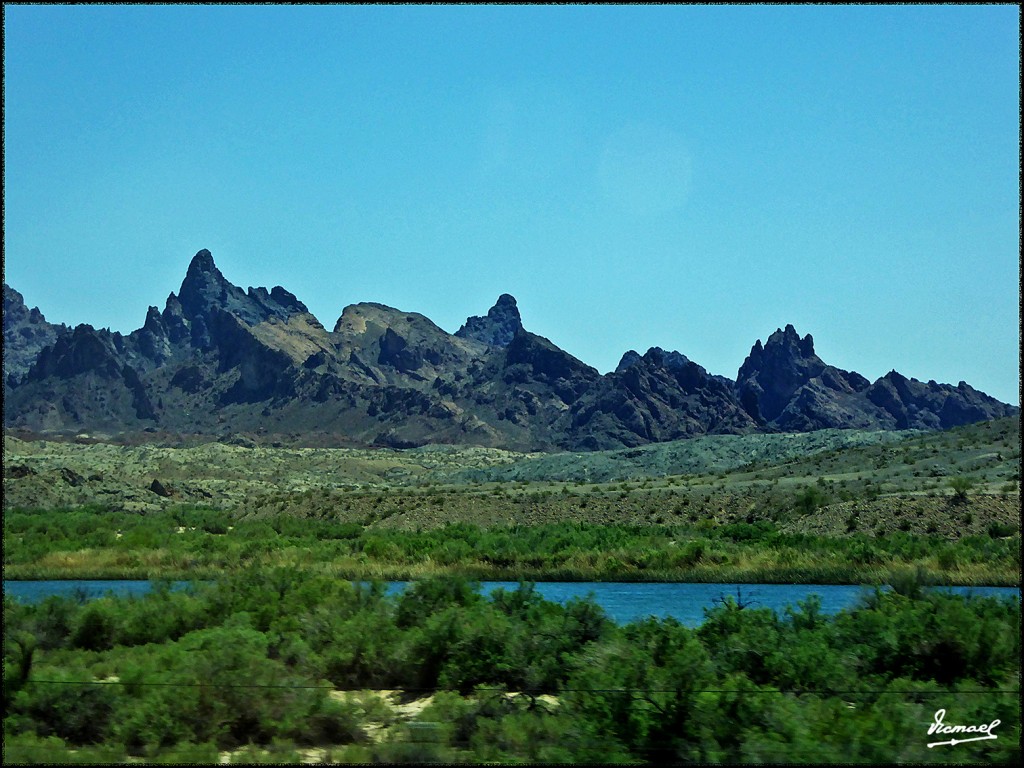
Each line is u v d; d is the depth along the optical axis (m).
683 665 20.30
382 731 20.66
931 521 75.06
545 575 61.25
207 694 19.78
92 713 19.55
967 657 24.22
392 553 65.75
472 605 30.09
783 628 28.05
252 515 104.12
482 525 94.31
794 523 82.50
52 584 54.97
